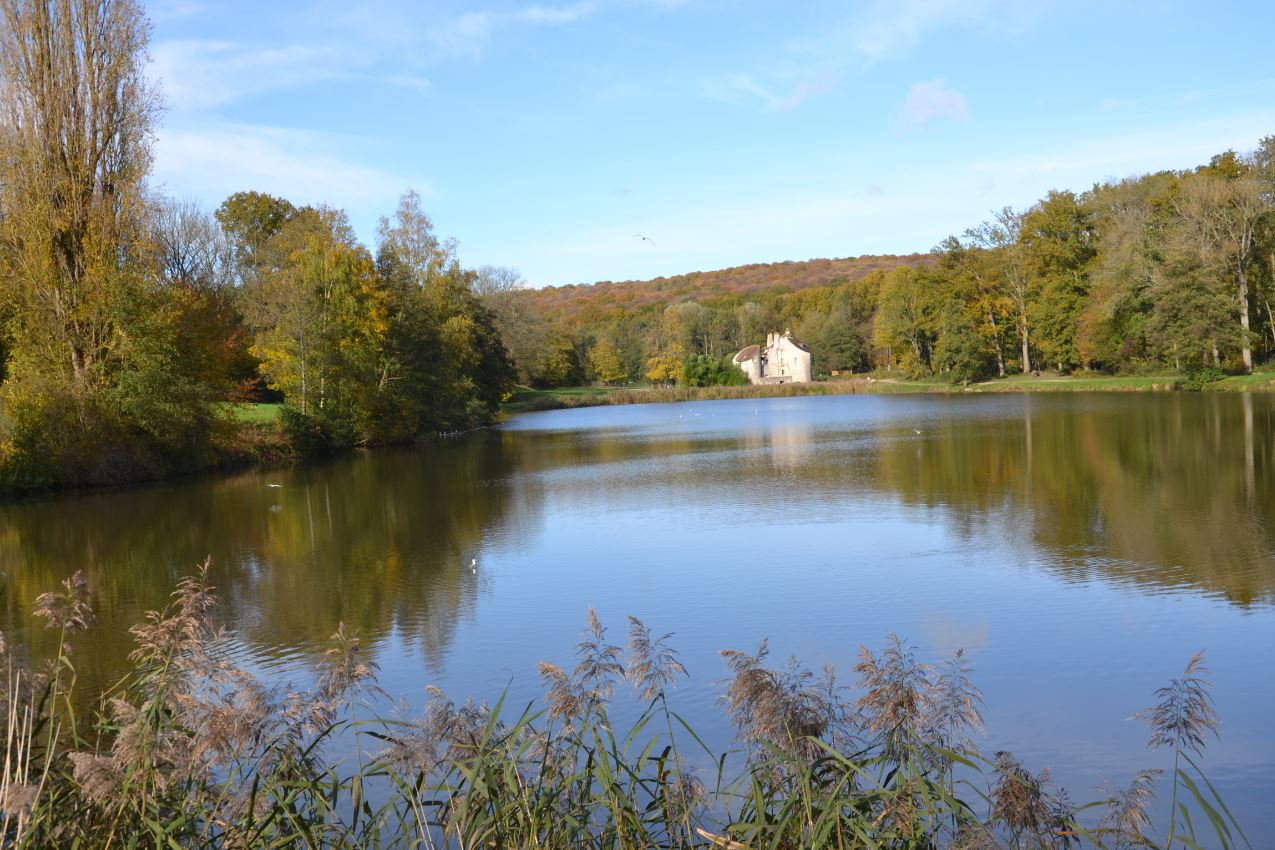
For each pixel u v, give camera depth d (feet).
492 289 305.12
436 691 18.03
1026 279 274.36
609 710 31.30
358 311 158.20
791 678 23.27
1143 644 37.24
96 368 104.27
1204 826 22.84
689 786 18.06
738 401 298.35
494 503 84.33
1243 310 190.90
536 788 17.70
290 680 35.68
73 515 82.07
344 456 142.41
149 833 16.44
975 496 76.59
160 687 17.35
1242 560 50.11
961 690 18.83
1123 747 27.84
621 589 49.75
